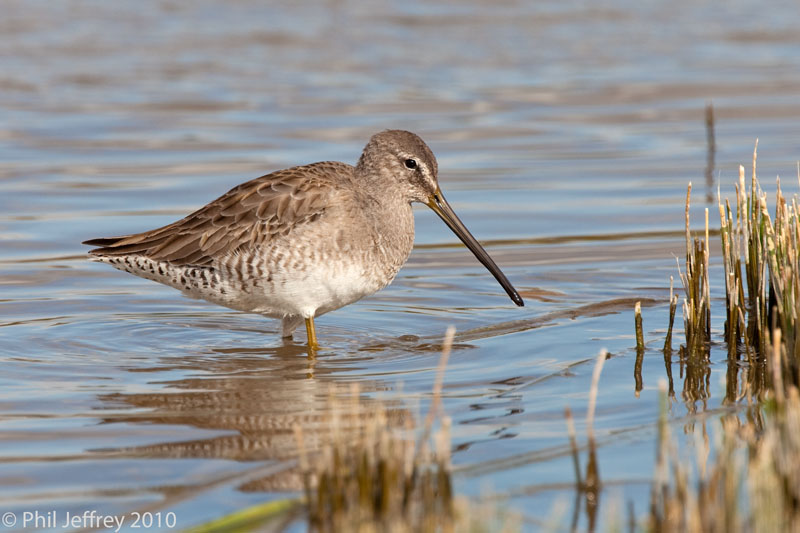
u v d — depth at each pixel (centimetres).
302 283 1212
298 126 2386
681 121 2484
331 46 3131
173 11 3475
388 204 1270
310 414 1006
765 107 2581
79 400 1050
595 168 2136
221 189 1950
